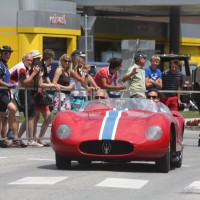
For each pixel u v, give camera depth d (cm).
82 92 2302
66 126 1588
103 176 1521
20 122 3067
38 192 1312
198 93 2453
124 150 1559
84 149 1573
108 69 2330
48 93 2419
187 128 3067
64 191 1325
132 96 2191
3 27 4662
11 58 4684
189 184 1455
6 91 2138
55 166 1700
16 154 1962
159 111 1730
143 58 2353
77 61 2302
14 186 1384
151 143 1555
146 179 1503
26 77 2170
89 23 3425
